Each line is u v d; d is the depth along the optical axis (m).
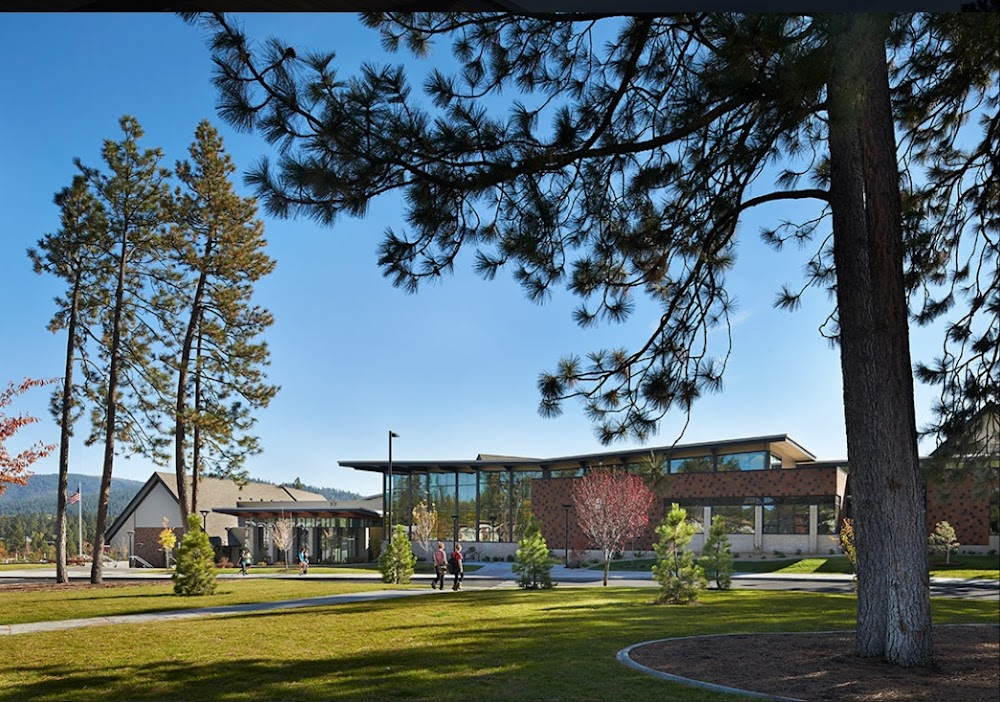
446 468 60.97
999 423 15.22
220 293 35.25
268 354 36.84
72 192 30.64
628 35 8.97
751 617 15.12
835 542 46.16
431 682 8.82
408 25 7.75
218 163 35.66
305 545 63.22
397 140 7.46
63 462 30.94
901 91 12.23
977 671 9.02
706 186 10.61
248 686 8.71
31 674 9.54
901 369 9.70
